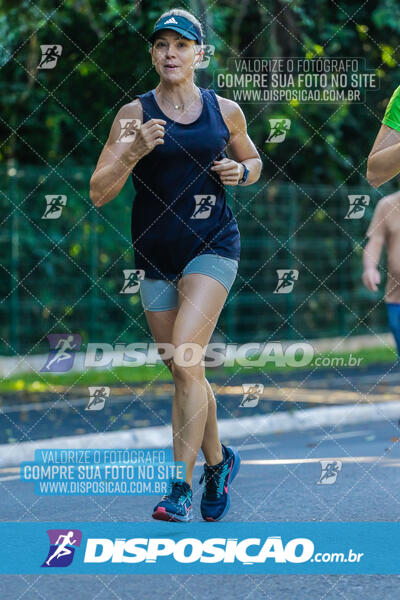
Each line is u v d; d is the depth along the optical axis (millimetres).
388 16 38125
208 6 29812
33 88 35969
